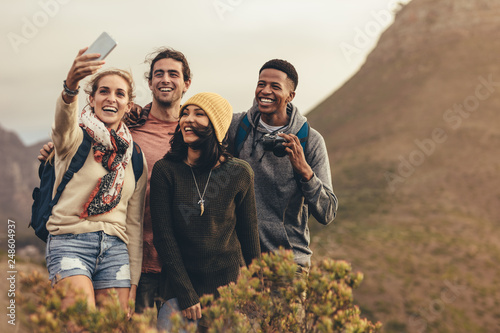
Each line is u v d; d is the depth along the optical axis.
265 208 3.54
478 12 117.44
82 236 2.83
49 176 2.90
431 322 39.22
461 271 48.75
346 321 2.23
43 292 2.08
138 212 3.14
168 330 2.72
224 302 2.32
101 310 2.10
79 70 2.50
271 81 3.56
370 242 54.25
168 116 3.70
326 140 102.12
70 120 2.67
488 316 41.25
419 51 117.81
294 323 2.36
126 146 2.97
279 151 3.40
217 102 3.04
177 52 3.76
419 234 57.72
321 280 2.34
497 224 61.16
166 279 3.08
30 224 2.93
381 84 115.50
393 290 44.66
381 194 72.31
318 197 3.41
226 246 3.06
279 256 2.40
